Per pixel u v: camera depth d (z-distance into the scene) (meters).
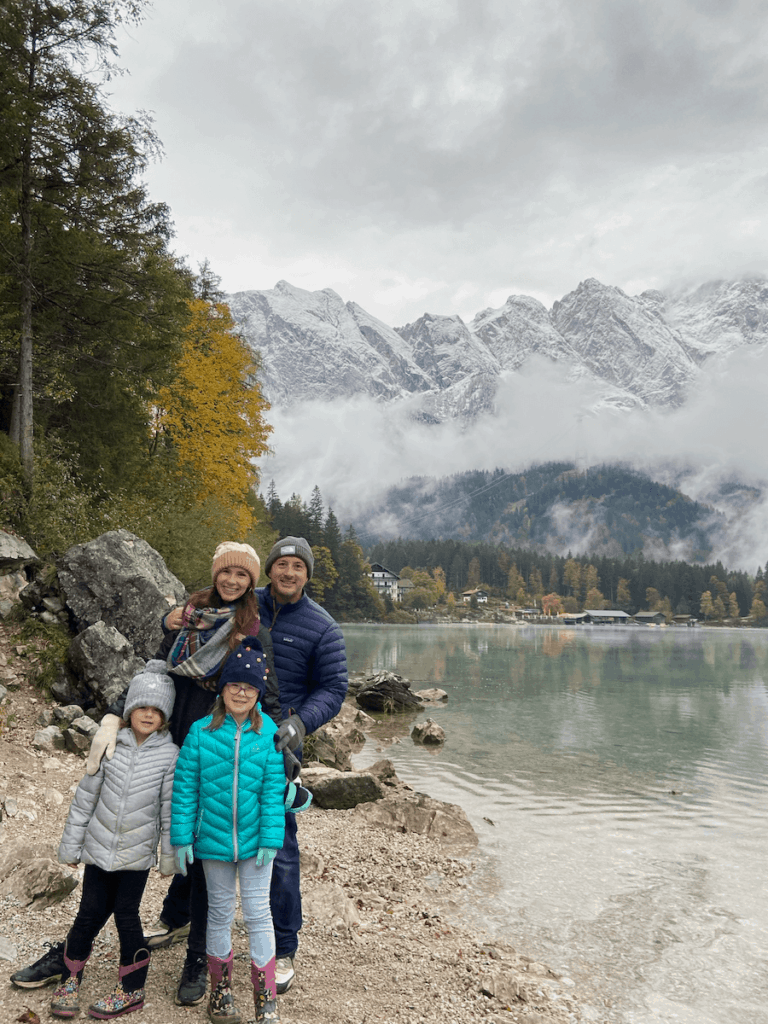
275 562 4.25
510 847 8.98
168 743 3.69
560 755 15.83
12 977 3.65
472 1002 4.52
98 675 9.32
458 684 31.95
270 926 3.57
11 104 13.62
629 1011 4.96
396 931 5.78
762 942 6.34
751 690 31.92
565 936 6.31
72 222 15.56
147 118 15.28
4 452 14.25
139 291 16.41
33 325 15.77
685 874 8.16
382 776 12.13
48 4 13.89
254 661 3.61
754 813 11.09
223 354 26.70
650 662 51.50
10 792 6.82
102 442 18.38
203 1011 3.61
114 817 3.49
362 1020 3.92
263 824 3.52
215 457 24.42
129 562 10.64
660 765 14.98
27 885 4.76
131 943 3.53
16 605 10.20
